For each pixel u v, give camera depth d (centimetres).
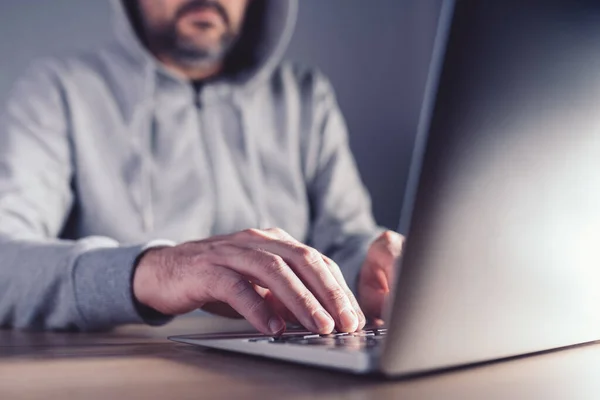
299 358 39
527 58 33
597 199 41
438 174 31
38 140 153
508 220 35
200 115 176
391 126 237
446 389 32
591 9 37
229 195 173
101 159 162
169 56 181
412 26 244
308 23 224
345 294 54
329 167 194
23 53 188
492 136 32
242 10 175
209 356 47
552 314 42
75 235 160
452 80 30
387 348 32
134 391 34
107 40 198
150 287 69
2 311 84
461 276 33
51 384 36
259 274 55
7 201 132
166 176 167
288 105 190
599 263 45
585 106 37
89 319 75
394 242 86
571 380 35
